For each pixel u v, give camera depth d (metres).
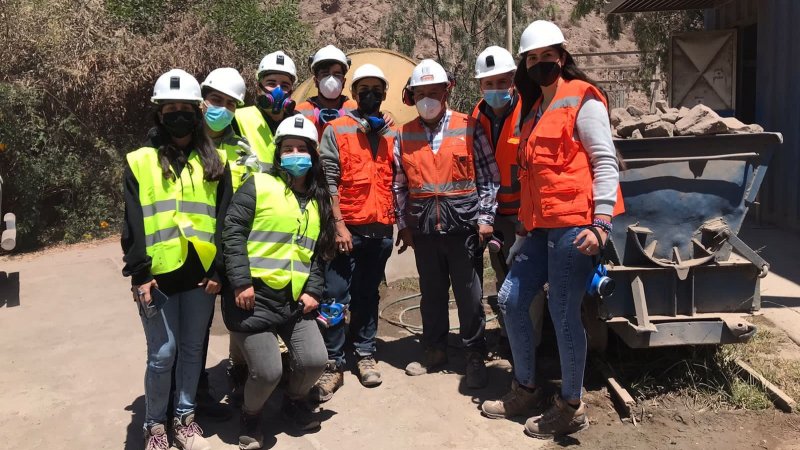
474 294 4.45
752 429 3.71
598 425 3.83
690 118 4.04
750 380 4.10
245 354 3.58
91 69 10.66
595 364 4.32
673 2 9.66
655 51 14.16
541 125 3.50
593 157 3.42
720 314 3.99
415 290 6.64
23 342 5.50
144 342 5.45
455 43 14.29
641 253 3.94
